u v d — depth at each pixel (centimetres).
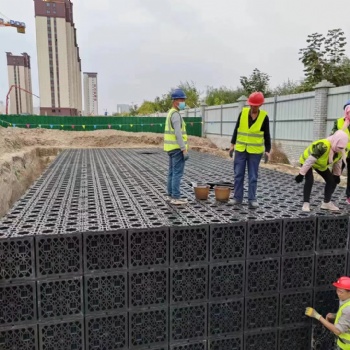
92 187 579
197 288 327
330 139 374
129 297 311
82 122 2100
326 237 360
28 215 385
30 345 298
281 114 1341
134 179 669
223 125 1870
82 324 304
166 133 425
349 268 366
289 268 351
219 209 411
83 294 303
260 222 340
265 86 2284
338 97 1052
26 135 1798
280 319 349
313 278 357
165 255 318
